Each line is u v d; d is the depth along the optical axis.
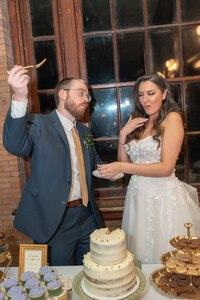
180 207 1.88
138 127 2.07
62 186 1.90
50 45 2.68
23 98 1.57
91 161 2.17
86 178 2.04
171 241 1.27
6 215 2.73
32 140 1.86
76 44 2.66
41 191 1.87
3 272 1.41
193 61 2.64
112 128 2.75
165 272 1.32
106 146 2.77
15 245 2.74
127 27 2.64
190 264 1.21
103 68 2.70
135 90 2.08
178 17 2.59
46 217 1.86
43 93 2.72
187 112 2.69
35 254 1.40
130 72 2.69
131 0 2.61
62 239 1.96
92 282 1.14
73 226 2.00
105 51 2.68
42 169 1.87
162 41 2.63
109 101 2.72
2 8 2.52
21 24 2.62
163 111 1.94
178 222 1.85
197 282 1.19
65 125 2.02
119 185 2.79
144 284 1.21
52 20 2.65
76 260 2.23
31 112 2.71
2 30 2.51
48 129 1.93
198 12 2.59
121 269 1.12
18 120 1.60
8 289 1.22
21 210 1.92
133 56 2.67
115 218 2.63
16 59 2.64
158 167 1.80
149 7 2.60
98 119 2.75
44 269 1.31
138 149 1.94
